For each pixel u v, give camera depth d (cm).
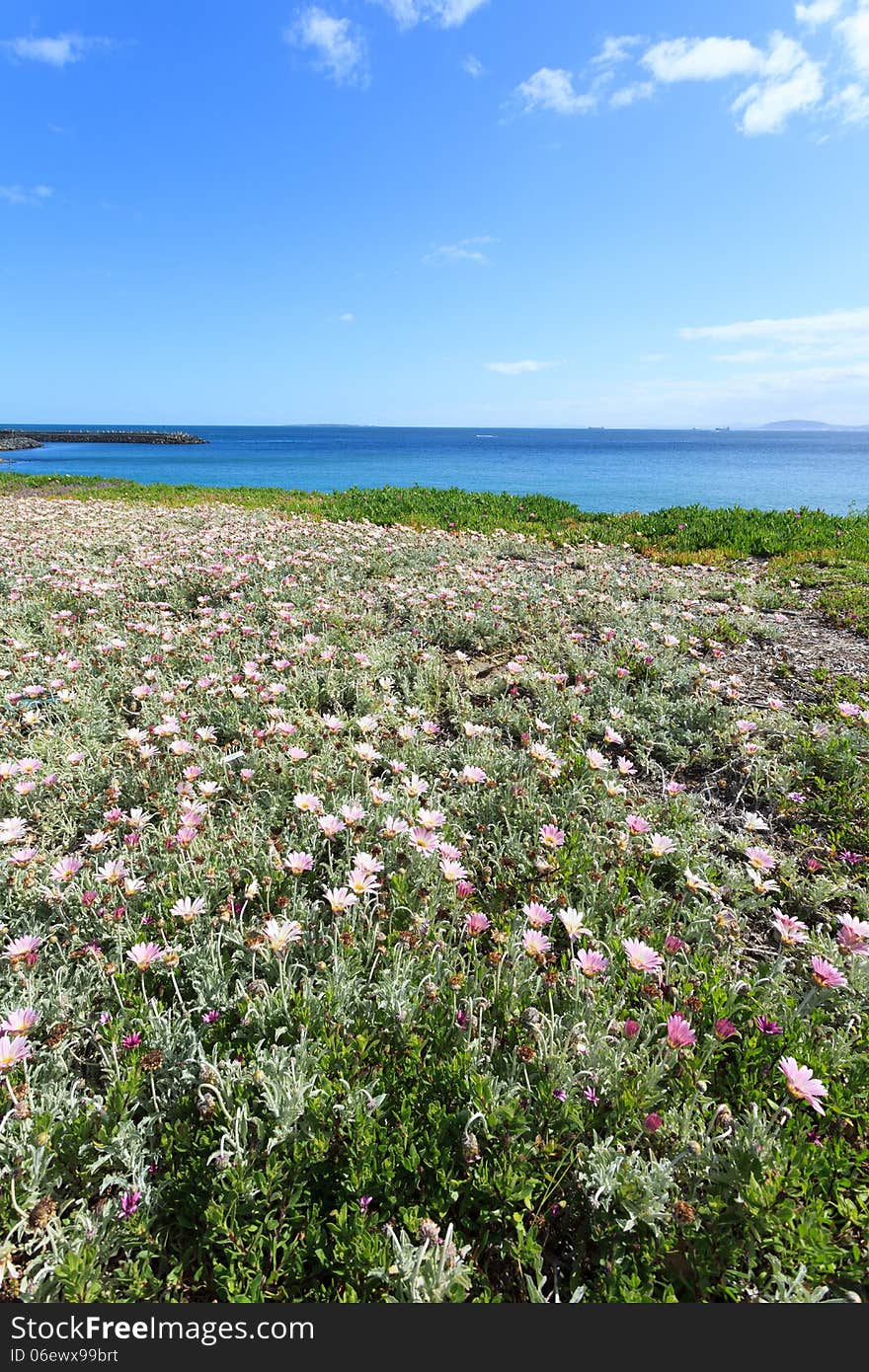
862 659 647
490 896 328
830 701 555
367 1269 173
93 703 513
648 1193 186
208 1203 185
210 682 530
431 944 283
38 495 2312
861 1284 179
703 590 886
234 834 358
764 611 820
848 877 350
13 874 317
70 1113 218
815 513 1425
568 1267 189
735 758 463
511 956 277
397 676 581
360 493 1991
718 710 509
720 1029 228
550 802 397
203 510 1614
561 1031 239
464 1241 188
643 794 434
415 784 359
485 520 1454
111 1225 187
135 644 644
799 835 389
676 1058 225
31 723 468
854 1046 247
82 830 391
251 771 403
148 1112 224
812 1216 178
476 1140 195
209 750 439
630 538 1290
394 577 891
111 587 774
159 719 484
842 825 392
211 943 279
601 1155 196
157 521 1377
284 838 356
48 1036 249
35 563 924
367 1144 196
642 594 856
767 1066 233
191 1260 189
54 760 434
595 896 317
